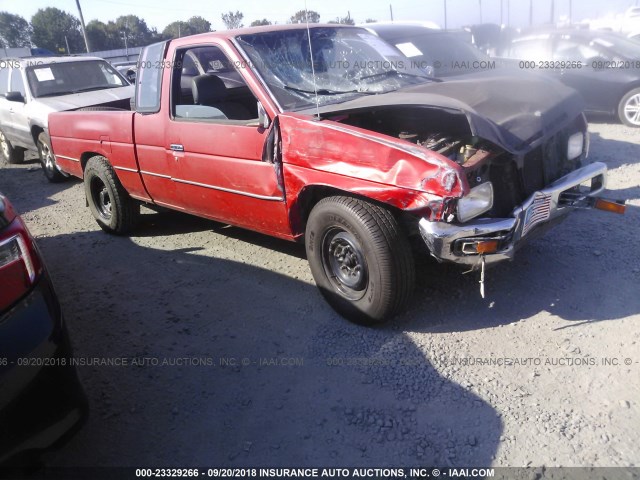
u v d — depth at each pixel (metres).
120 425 2.86
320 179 3.37
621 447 2.50
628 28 17.64
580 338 3.29
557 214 3.45
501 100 3.72
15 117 8.45
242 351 3.42
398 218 3.34
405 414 2.81
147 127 4.57
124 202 5.32
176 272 4.59
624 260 4.13
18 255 2.28
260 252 4.84
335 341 3.44
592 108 8.79
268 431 2.76
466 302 3.74
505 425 2.68
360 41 4.70
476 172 3.14
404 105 3.30
